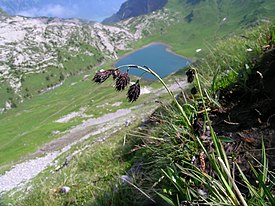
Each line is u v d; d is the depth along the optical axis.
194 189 3.30
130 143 8.60
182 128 4.07
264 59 4.88
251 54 5.38
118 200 4.67
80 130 87.56
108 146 10.03
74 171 9.54
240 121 4.12
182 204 2.96
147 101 71.56
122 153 8.43
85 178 7.84
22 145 84.00
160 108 8.01
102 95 126.56
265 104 4.10
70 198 6.88
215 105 4.63
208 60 7.02
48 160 49.72
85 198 6.51
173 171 3.44
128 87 2.80
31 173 47.69
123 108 97.81
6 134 119.69
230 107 4.50
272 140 3.59
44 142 83.06
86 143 29.50
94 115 98.81
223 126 4.17
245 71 4.88
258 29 7.19
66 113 115.88
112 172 7.02
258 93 4.36
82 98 139.12
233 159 3.52
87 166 9.18
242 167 3.39
